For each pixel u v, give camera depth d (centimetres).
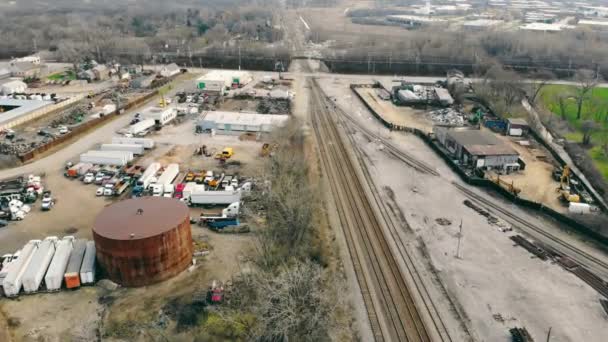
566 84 14638
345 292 4778
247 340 4059
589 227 5988
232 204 6197
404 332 4262
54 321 4366
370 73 16262
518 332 4191
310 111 11406
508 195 6950
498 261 5375
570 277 5103
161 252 4819
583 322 4425
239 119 9769
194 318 4384
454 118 10812
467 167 8025
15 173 7519
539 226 6194
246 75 14100
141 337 4159
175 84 13788
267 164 7769
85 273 4800
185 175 7506
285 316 3891
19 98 11588
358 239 5812
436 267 5247
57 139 8694
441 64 16962
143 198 5600
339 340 4128
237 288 4741
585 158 8438
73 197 6775
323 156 8556
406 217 6384
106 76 14488
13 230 5866
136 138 8775
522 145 9294
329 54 18488
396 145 9262
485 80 13138
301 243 5512
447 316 4475
